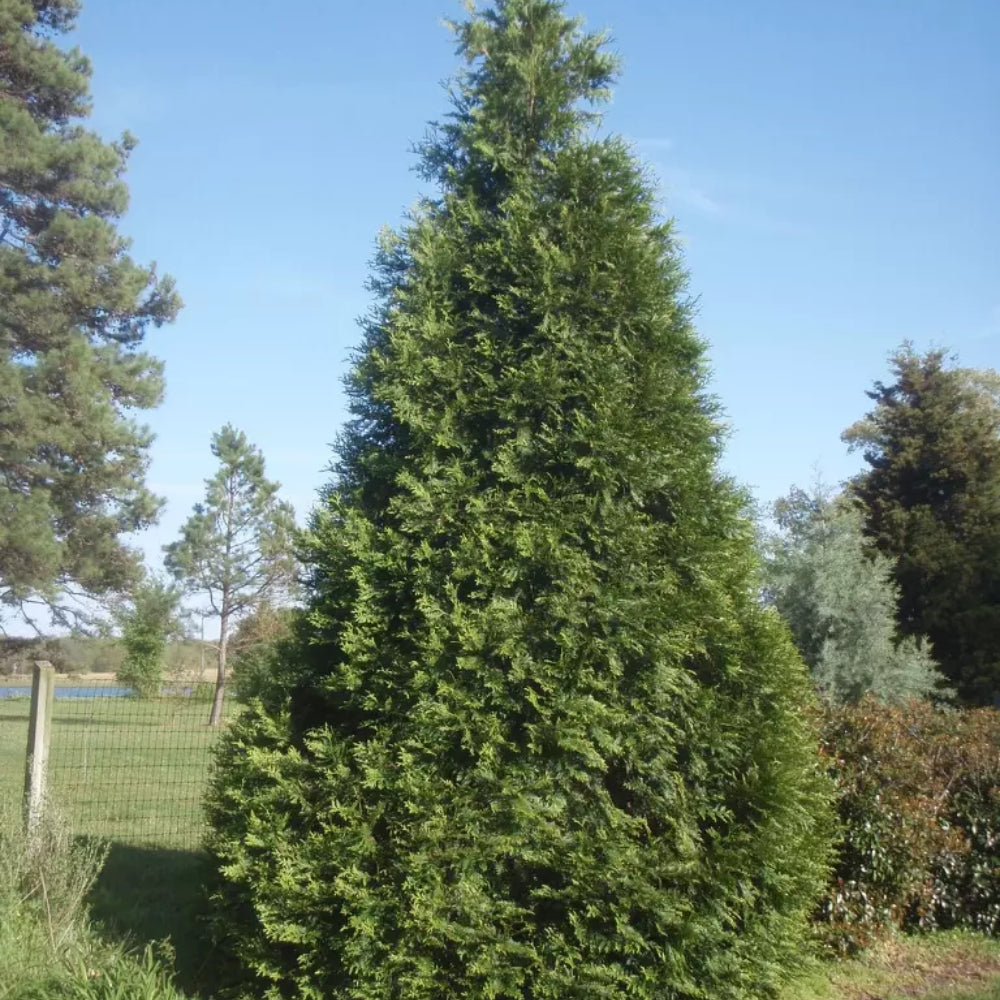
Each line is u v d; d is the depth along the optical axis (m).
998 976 7.11
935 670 24.78
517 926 5.13
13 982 5.44
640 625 5.36
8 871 6.35
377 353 5.91
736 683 5.82
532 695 5.20
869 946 7.55
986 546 27.00
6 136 22.78
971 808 8.62
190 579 29.39
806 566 20.62
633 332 6.00
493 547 5.49
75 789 9.28
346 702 5.64
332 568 5.82
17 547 22.05
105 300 24.38
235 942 5.70
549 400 5.72
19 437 22.31
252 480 30.72
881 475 30.03
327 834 5.30
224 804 5.98
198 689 11.10
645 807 5.45
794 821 5.69
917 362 30.80
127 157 26.30
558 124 6.42
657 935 5.15
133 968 5.64
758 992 5.56
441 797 5.16
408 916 5.00
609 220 6.08
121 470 24.66
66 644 25.66
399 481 5.64
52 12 25.16
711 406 6.21
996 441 29.22
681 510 5.83
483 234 6.23
